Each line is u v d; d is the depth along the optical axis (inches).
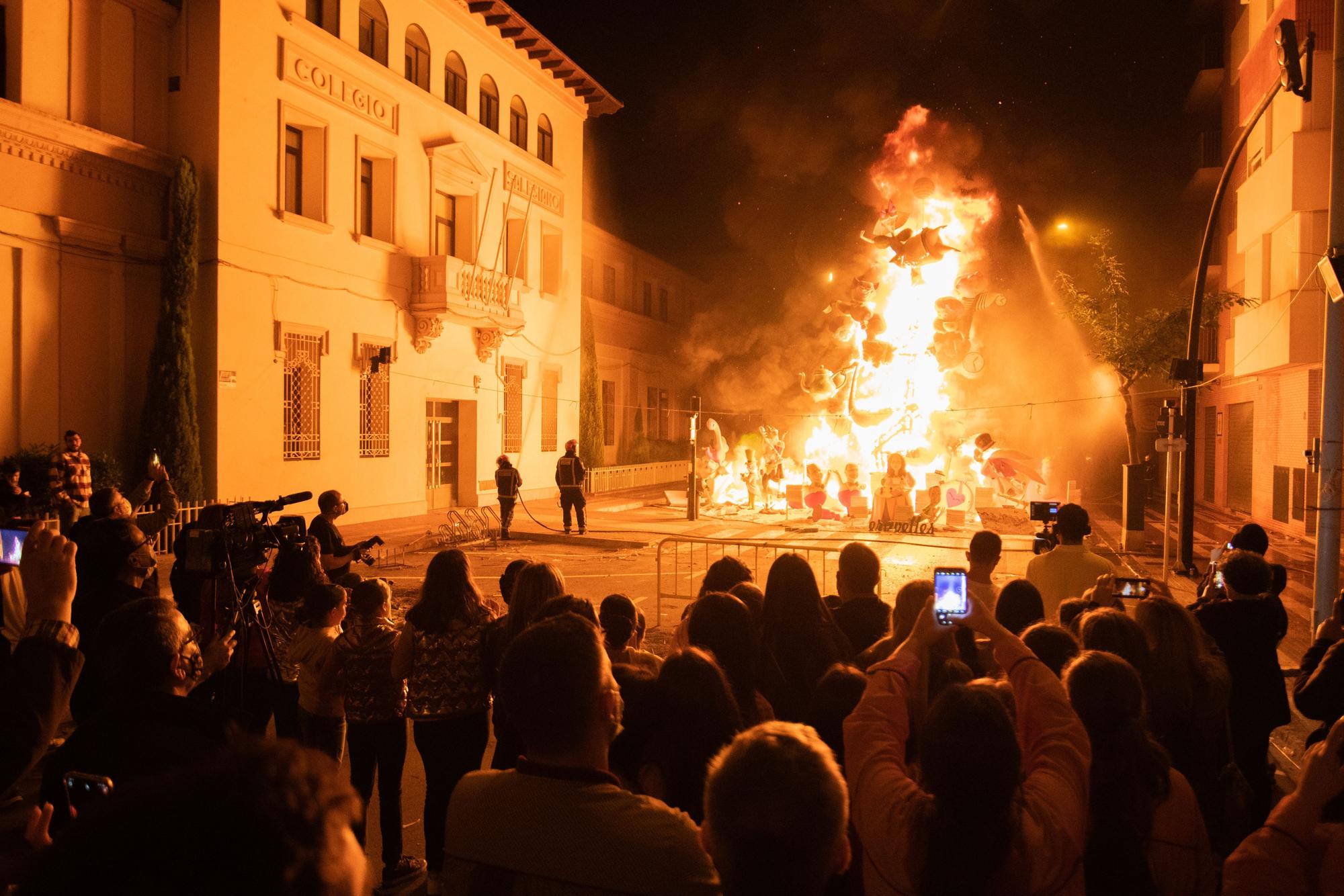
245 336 674.8
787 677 154.3
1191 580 533.6
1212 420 1104.8
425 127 878.4
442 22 909.8
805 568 159.8
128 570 175.6
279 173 705.6
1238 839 133.8
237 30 665.6
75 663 97.0
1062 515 238.2
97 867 35.7
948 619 100.0
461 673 168.7
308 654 189.9
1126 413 802.2
